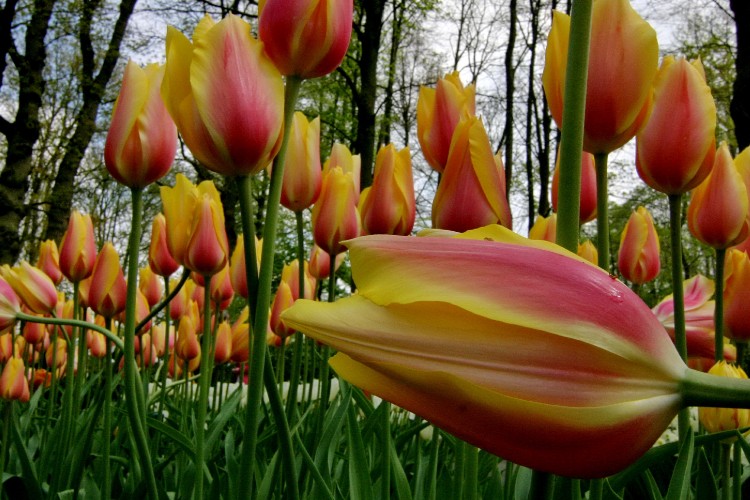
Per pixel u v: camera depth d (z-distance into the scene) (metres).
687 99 0.38
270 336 0.93
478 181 0.33
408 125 5.39
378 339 0.16
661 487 0.71
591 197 0.47
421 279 0.16
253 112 0.28
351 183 0.55
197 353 0.98
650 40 0.26
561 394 0.15
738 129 1.84
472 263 0.16
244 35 0.28
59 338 1.29
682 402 0.16
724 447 0.48
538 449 0.15
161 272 0.81
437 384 0.15
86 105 3.84
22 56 3.61
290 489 0.28
